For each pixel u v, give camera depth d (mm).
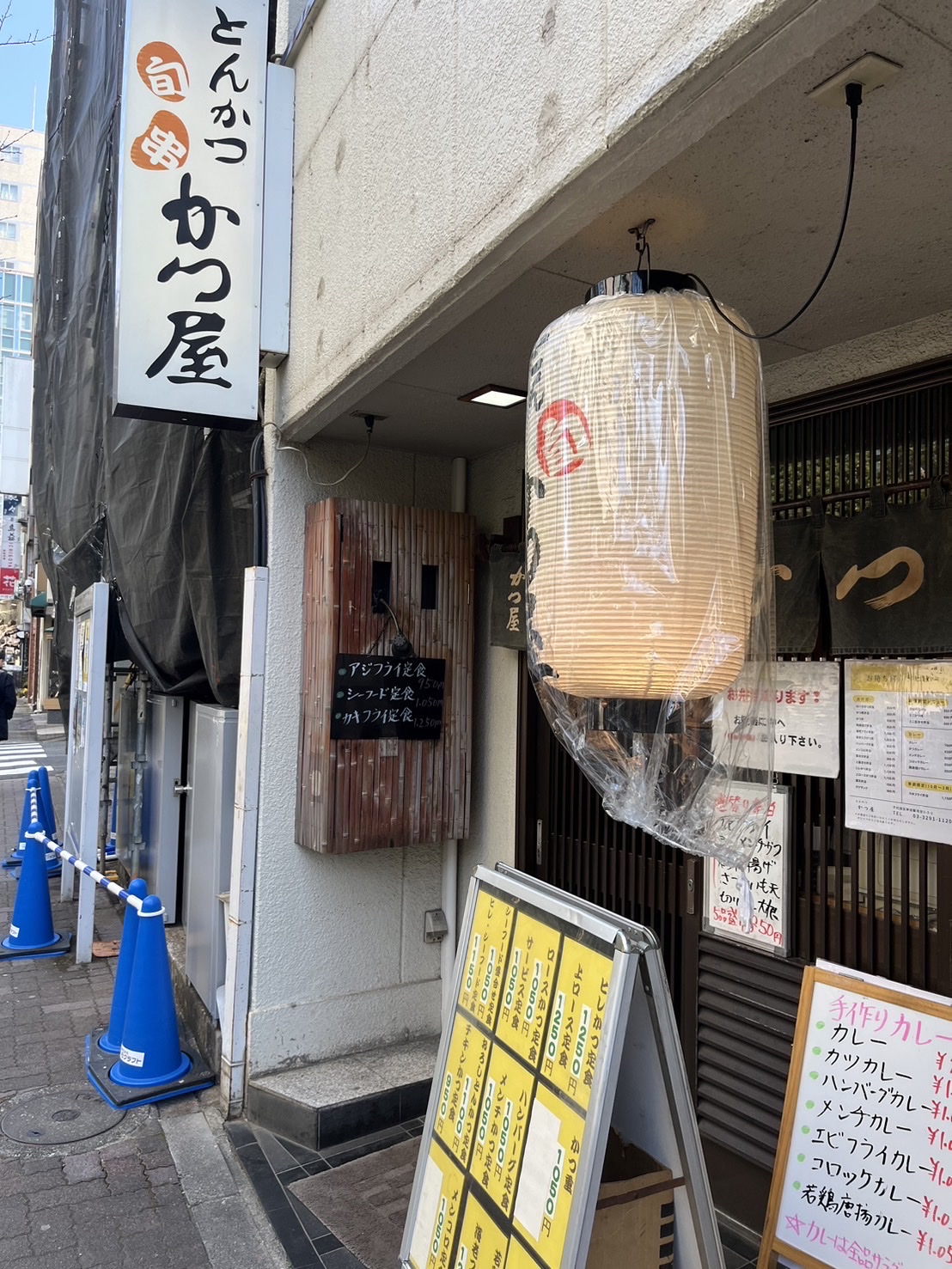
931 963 2643
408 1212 2553
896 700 2727
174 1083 4262
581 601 1764
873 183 2049
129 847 7715
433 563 4316
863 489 2871
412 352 3027
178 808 6570
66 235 9219
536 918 2326
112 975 5902
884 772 2752
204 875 4883
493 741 4598
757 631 1952
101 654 6254
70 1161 3693
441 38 2604
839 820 2896
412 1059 4371
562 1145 1941
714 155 1948
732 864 2174
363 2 3199
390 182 2930
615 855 3832
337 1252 3104
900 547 2666
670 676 1723
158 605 5719
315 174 3697
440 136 2592
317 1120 3787
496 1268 2068
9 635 42781
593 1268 1956
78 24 8844
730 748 2023
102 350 7082
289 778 4230
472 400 3785
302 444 4320
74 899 7613
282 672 4227
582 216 2119
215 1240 3201
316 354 3621
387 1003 4516
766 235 2307
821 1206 2547
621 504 1729
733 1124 3217
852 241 2318
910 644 2621
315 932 4297
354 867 4418
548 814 4238
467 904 2707
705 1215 1985
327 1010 4320
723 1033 3287
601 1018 1934
